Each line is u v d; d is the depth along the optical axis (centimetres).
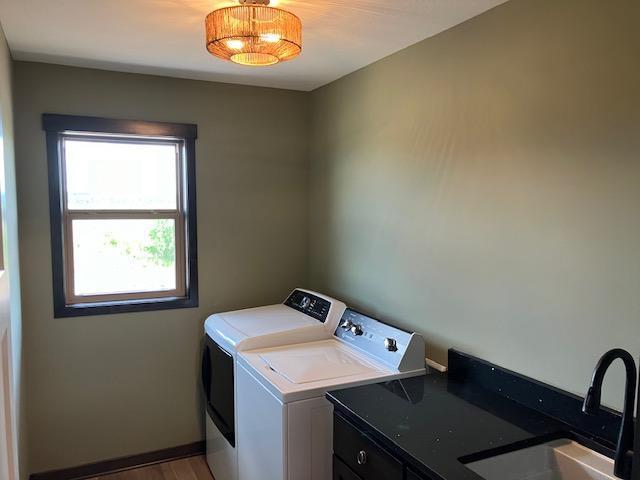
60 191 286
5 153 212
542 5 174
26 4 189
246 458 238
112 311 301
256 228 336
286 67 280
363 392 197
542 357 179
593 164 159
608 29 153
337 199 313
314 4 189
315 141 338
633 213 148
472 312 210
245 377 235
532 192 180
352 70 287
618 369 153
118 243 307
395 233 258
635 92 146
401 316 255
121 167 305
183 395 322
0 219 107
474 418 172
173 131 306
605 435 156
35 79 273
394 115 255
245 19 169
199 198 318
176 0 186
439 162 226
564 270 170
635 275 148
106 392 303
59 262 286
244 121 327
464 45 209
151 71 290
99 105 288
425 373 223
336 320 273
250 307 337
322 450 206
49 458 292
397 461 155
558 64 169
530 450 157
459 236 215
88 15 201
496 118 195
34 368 285
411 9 194
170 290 321
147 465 314
